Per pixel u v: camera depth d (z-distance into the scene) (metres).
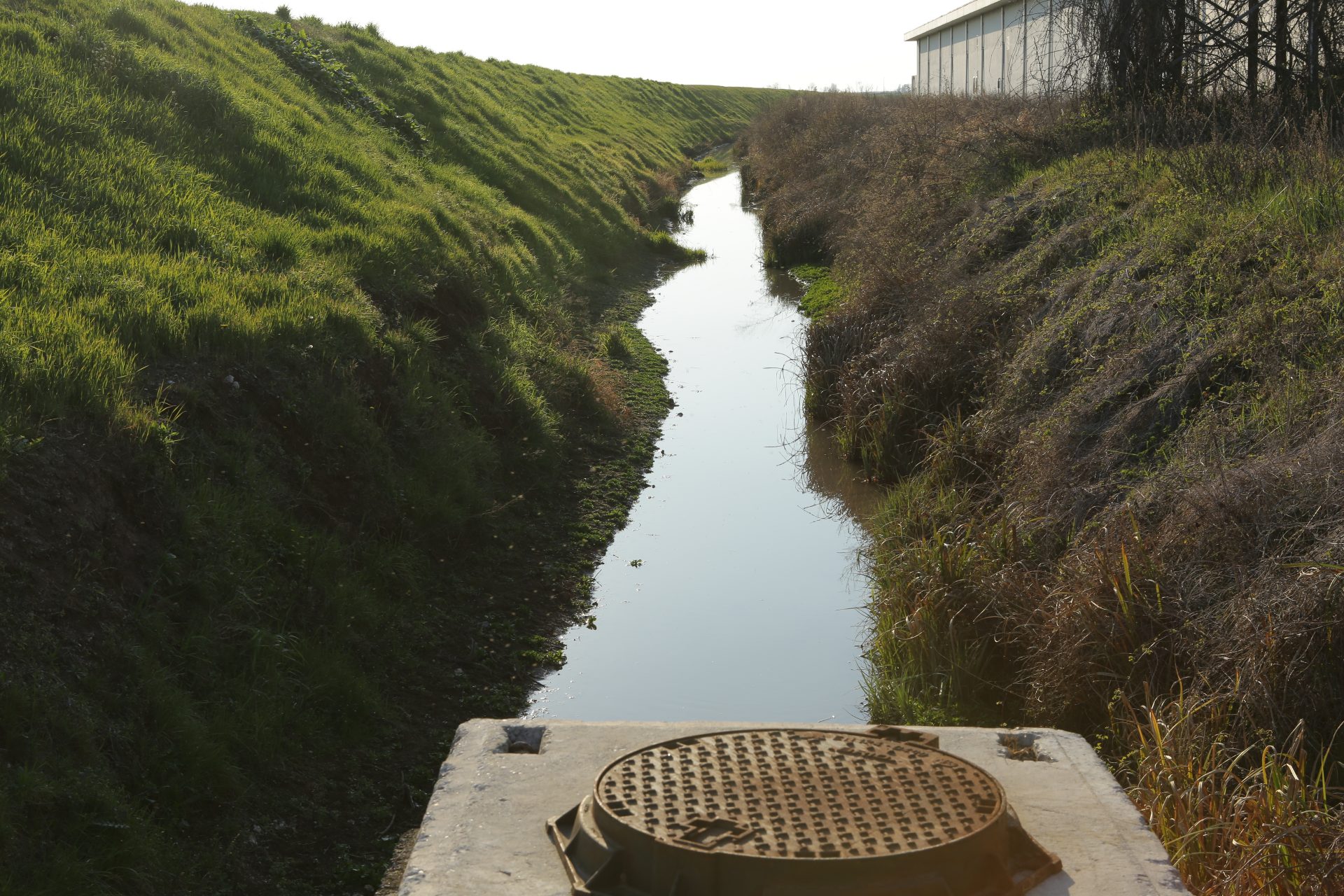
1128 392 6.85
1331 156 8.93
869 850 1.94
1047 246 9.88
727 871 1.91
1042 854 2.11
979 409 8.60
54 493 4.61
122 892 3.54
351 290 8.38
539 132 24.83
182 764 4.19
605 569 7.46
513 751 2.66
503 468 8.36
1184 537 4.96
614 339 12.98
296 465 6.28
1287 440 5.30
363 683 5.27
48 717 3.85
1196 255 7.79
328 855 4.25
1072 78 14.73
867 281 12.12
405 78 19.97
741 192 31.58
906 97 26.92
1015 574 5.58
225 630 4.92
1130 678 4.46
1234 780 3.75
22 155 7.92
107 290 6.44
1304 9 11.39
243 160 10.40
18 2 11.38
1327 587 4.08
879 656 5.82
